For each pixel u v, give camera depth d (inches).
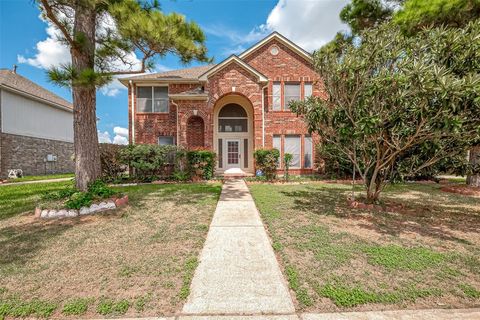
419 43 195.3
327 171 509.0
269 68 545.6
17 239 165.2
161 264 131.3
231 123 597.0
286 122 542.6
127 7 242.5
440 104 171.2
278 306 97.7
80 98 258.5
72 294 105.4
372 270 123.3
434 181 450.6
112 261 134.6
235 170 574.2
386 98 194.2
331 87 233.8
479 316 91.7
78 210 221.3
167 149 472.4
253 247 153.9
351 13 412.2
